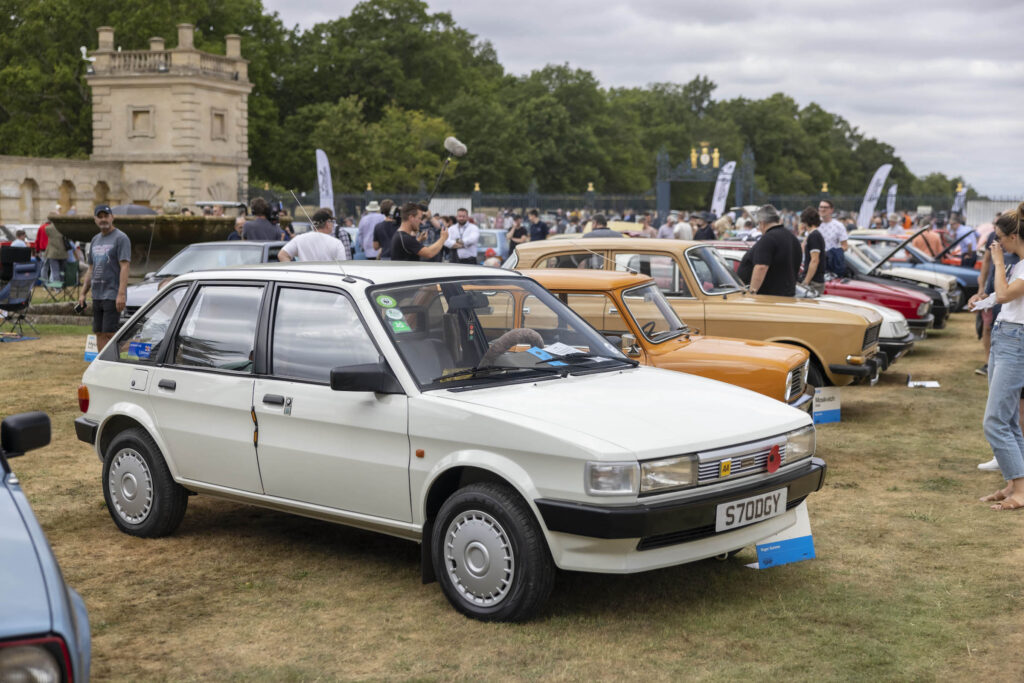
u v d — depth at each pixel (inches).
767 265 445.7
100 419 268.7
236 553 251.8
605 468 188.1
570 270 355.6
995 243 282.4
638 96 6387.8
